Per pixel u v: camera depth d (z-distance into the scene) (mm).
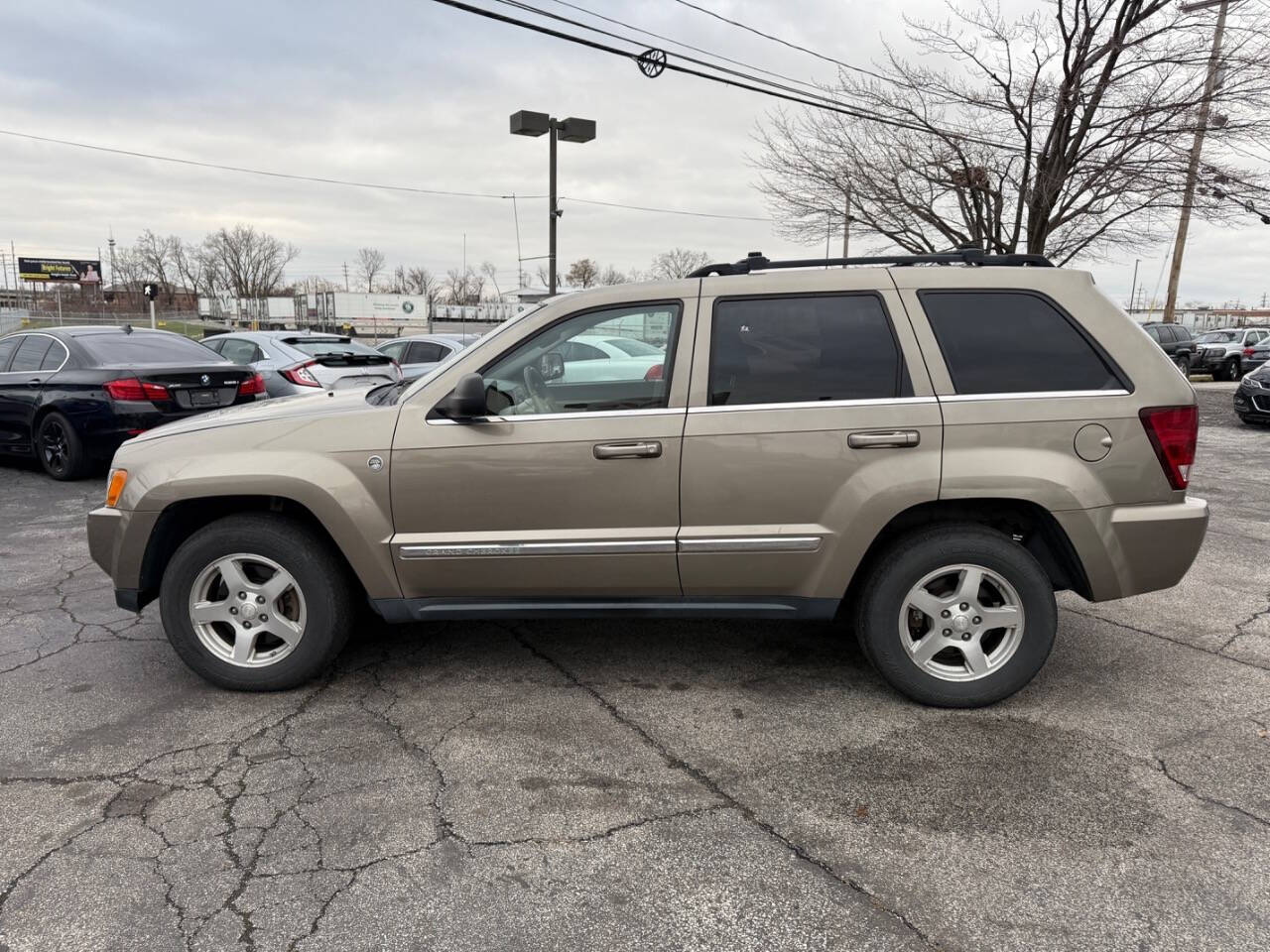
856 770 3139
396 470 3521
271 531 3619
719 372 3482
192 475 3586
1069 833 2738
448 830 2775
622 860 2621
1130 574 3428
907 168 16234
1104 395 3385
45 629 4621
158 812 2883
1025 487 3326
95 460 8414
